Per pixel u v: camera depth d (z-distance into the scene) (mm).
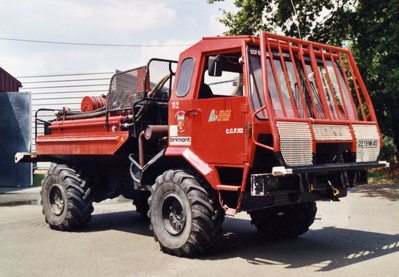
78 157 8328
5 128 16328
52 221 8070
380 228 7750
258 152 5426
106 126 7676
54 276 5039
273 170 4949
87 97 8695
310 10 16000
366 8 14805
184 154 5996
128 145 7281
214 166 5707
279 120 5125
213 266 5344
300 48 5969
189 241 5637
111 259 5766
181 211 5980
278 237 7051
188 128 6074
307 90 5980
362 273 4938
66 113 9039
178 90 6316
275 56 5816
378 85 16016
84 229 8125
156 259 5750
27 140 16109
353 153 5957
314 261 5539
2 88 16953
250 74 5488
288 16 15734
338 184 5879
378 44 14508
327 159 5848
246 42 5582
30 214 9945
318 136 5477
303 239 6953
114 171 8281
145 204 9172
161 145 6984
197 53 6160
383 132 19062
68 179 7918
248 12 16375
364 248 6223
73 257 5902
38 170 20859
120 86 7660
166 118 7461
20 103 16219
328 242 6688
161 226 6129
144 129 7004
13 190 15047
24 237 7359
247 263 5477
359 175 6219
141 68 7172
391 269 5090
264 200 5535
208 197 5676
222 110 5648
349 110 6324
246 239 7055
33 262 5660
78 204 7820
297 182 5438
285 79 5707
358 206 10461
